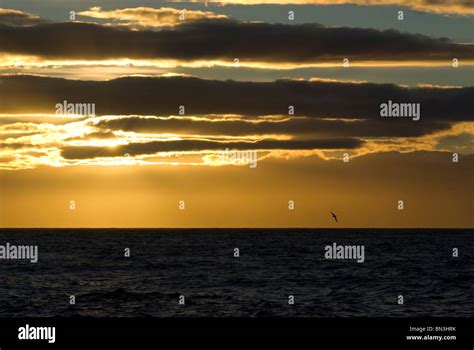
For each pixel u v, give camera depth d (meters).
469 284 61.38
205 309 46.44
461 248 124.81
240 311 45.56
